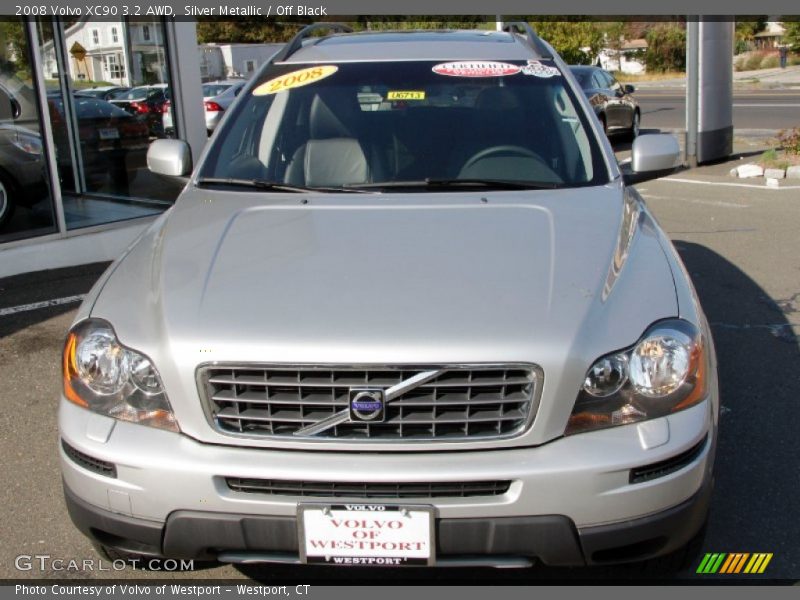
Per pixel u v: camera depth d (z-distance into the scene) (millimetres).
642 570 2799
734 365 4633
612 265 2648
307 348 2287
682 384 2391
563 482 2248
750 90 29016
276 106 3750
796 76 34781
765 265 6652
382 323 2340
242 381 2320
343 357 2273
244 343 2314
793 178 10734
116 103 8688
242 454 2316
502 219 2953
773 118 18922
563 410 2299
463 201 3139
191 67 8430
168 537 2350
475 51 4055
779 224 8102
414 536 2279
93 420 2430
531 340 2291
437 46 4129
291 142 3600
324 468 2270
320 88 3791
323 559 2320
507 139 3535
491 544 2285
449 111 3654
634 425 2336
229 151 3623
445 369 2270
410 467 2258
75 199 8734
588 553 2318
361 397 2279
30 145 6934
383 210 3059
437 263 2617
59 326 5488
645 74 43250
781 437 3789
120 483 2352
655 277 2650
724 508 3232
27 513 3281
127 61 8516
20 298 6129
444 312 2377
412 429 2318
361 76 3844
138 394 2400
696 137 11852
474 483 2268
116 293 2664
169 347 2357
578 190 3285
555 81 3814
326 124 3639
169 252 2814
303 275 2578
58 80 8773
